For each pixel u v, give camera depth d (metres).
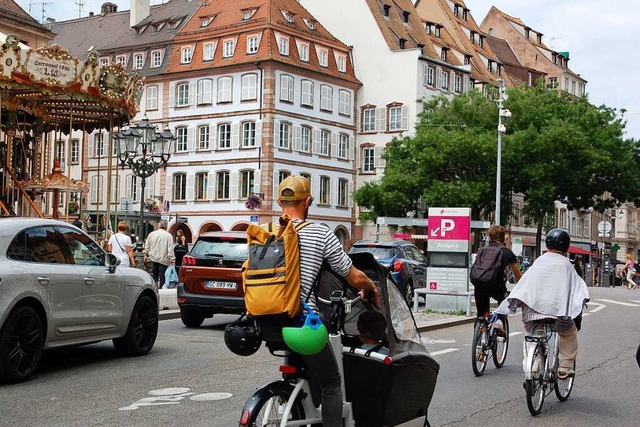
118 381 10.63
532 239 81.31
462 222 20.89
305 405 5.71
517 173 51.47
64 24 80.12
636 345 15.78
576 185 51.62
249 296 5.52
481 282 11.75
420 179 52.41
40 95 21.39
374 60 68.44
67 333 11.06
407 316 6.81
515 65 90.12
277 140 60.69
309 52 64.00
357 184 68.44
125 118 23.12
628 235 102.12
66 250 11.35
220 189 62.44
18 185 22.69
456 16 84.69
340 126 66.62
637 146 52.59
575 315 9.16
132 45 69.38
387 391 6.12
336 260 5.70
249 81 61.09
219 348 13.99
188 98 64.31
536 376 9.09
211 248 16.67
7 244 10.28
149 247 24.22
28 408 8.86
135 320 12.78
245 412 5.33
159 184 65.56
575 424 8.63
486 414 9.02
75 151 71.38
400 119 67.19
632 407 9.62
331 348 5.62
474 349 11.51
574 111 52.38
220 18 64.69
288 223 5.61
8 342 10.03
